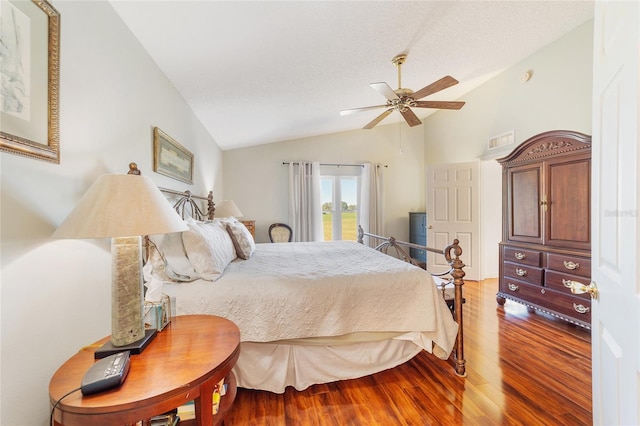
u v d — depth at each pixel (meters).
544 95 3.19
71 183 1.19
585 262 2.46
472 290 3.95
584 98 2.79
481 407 1.59
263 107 3.29
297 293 1.68
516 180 3.15
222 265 1.88
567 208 2.62
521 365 2.02
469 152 4.51
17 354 0.92
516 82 3.57
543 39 3.00
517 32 2.72
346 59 2.51
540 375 1.90
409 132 5.65
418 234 5.19
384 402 1.64
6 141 0.86
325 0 1.68
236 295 1.63
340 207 5.46
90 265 1.28
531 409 1.58
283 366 1.73
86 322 1.25
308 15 1.79
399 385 1.80
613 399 0.81
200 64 2.17
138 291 1.09
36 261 0.99
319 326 1.68
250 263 2.25
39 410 0.99
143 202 1.06
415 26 2.23
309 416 1.54
